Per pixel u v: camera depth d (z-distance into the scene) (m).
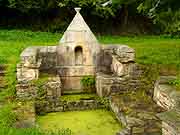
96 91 9.96
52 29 21.11
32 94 8.88
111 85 9.24
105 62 10.32
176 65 10.76
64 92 10.05
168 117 5.83
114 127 7.80
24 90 8.84
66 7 21.22
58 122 8.12
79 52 10.27
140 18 23.55
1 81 9.81
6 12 21.47
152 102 8.47
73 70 10.18
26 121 7.28
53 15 21.94
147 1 10.83
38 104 8.72
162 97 7.95
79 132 7.48
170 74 9.80
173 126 5.53
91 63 10.27
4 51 13.32
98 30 22.23
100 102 9.12
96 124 8.00
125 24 22.64
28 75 9.05
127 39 18.88
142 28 23.08
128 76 9.35
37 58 9.57
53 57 10.08
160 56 12.25
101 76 9.50
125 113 7.68
